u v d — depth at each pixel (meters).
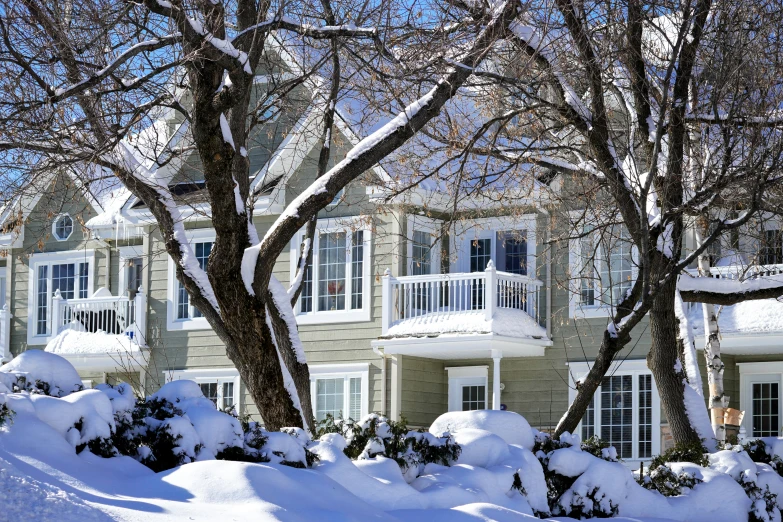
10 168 12.91
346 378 25.78
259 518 7.05
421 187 23.30
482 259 26.14
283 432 9.31
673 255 14.09
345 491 8.41
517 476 9.94
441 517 8.46
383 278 25.11
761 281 15.36
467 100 18.11
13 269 31.22
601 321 24.33
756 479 12.21
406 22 12.60
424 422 25.73
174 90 13.62
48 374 8.73
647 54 15.59
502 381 25.45
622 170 13.98
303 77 15.01
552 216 17.73
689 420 15.05
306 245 14.70
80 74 11.87
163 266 28.67
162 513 6.88
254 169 27.45
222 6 11.79
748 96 13.63
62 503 6.53
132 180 12.68
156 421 8.72
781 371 23.55
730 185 13.86
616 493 10.67
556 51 13.66
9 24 11.58
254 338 12.02
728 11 13.73
